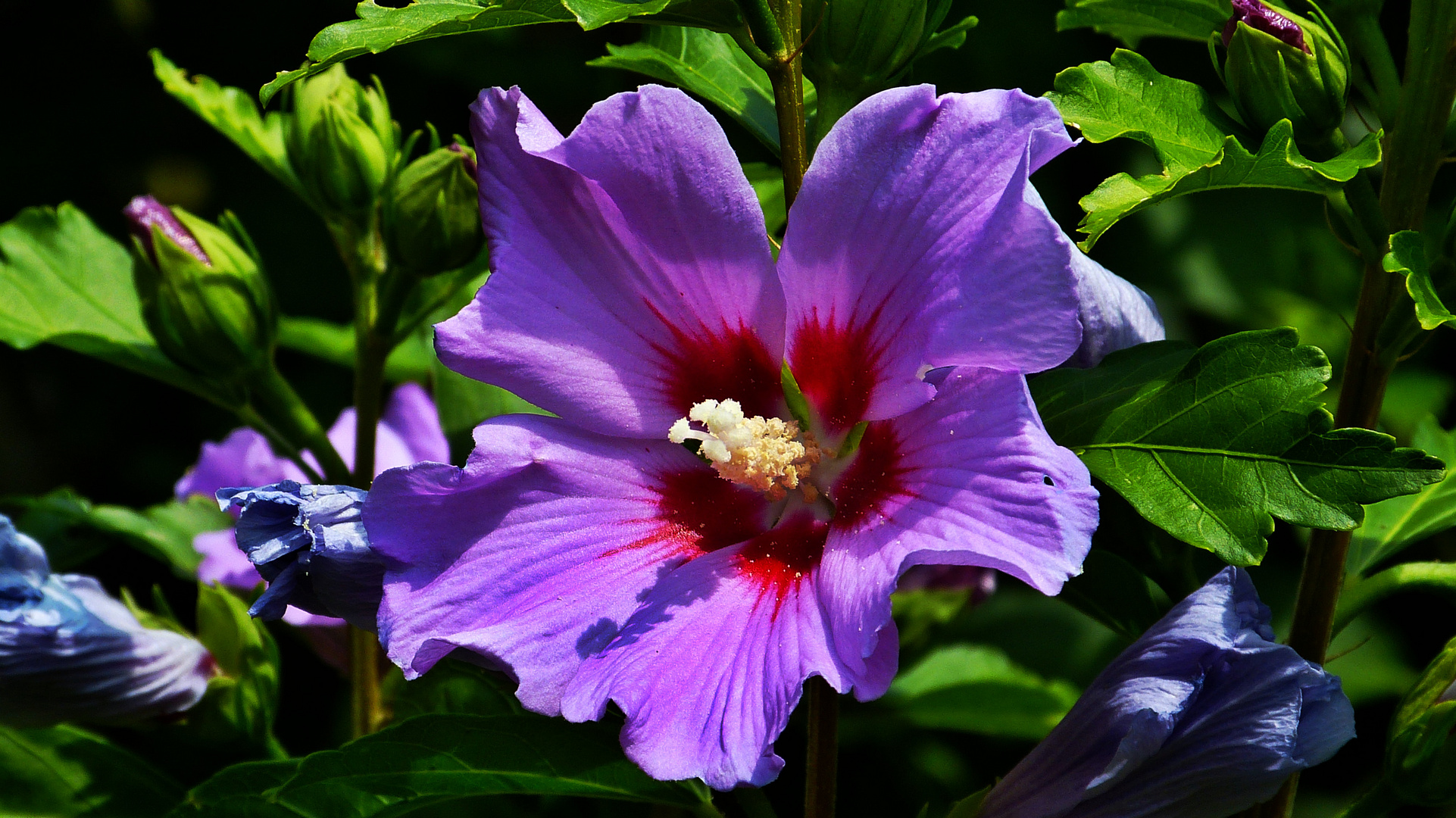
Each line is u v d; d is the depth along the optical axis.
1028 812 0.40
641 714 0.38
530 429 0.40
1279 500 0.39
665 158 0.39
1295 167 0.40
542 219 0.40
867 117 0.39
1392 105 0.42
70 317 0.50
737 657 0.38
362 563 0.40
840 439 0.40
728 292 0.40
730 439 0.40
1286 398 0.39
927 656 0.56
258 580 0.50
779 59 0.40
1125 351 0.41
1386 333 0.41
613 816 0.50
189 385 0.49
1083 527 0.37
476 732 0.41
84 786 0.47
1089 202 0.40
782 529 0.41
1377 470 0.39
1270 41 0.41
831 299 0.40
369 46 0.39
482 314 0.39
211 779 0.41
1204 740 0.39
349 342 0.58
